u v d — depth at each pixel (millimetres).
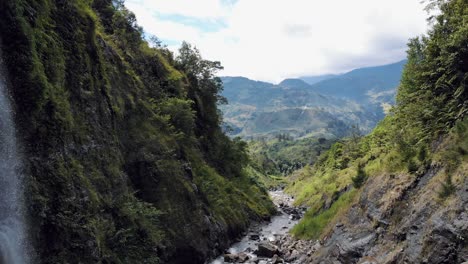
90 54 20125
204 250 23750
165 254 19734
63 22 17609
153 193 21672
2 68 11656
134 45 34594
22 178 11586
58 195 13016
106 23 31156
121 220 17250
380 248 17406
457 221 13180
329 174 56219
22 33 12523
